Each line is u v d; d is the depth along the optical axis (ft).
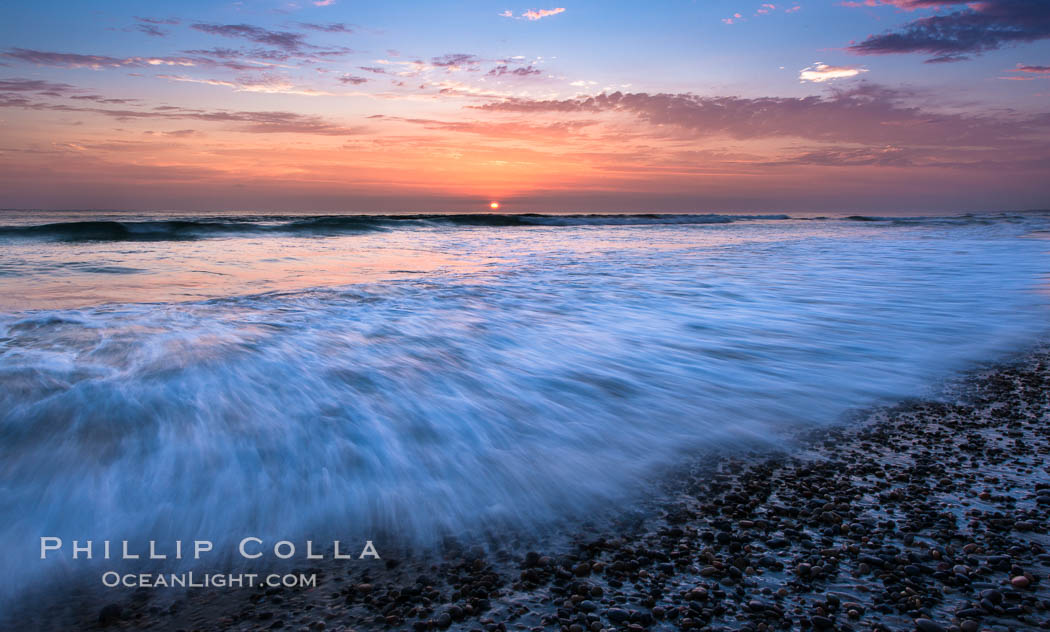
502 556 8.66
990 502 10.16
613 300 28.48
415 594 7.82
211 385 14.40
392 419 13.06
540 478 10.85
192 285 32.01
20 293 28.22
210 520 9.29
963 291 32.04
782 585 7.95
